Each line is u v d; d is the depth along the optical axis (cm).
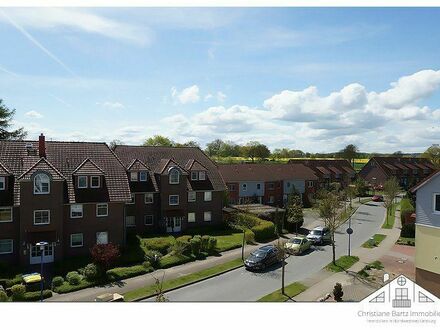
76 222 3450
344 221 4809
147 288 2694
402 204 6103
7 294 2569
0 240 3134
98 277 2847
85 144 3991
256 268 3092
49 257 3259
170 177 4406
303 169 7494
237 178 6519
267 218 4866
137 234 4172
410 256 3556
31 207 3192
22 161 3484
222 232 4491
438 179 2450
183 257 3378
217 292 2622
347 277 2914
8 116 5922
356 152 13512
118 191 3666
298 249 3606
